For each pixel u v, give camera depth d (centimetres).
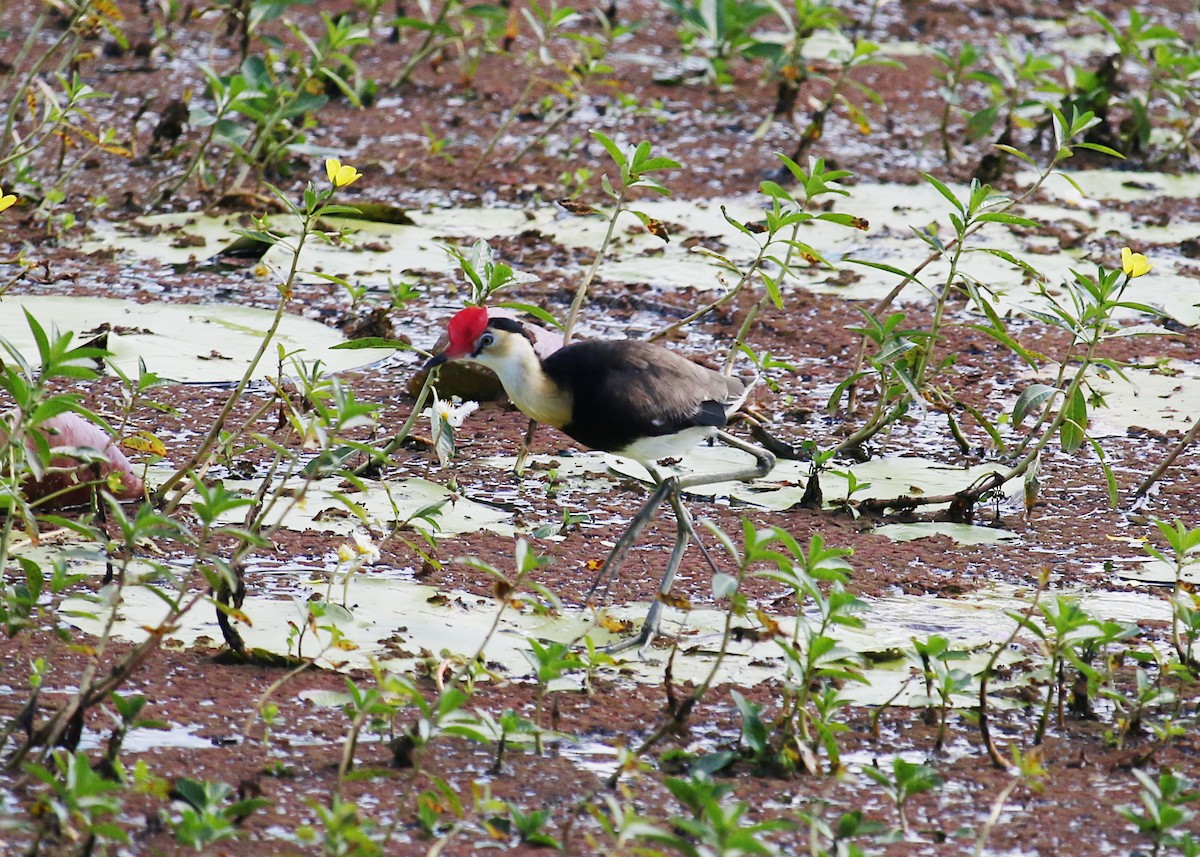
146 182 1647
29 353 1198
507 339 913
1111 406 1221
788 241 1047
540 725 731
